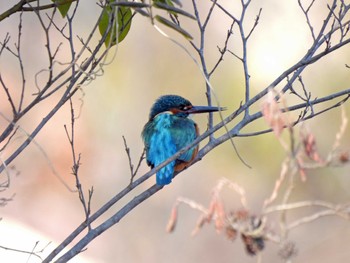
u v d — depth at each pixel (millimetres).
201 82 17797
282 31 17344
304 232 15086
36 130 4926
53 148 18500
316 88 15953
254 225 6934
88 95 18656
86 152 18547
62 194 18203
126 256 16531
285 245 6961
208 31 18219
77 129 18672
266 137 15500
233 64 17203
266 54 17188
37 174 18172
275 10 17547
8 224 16234
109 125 18672
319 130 15555
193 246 16328
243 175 16047
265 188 15727
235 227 6926
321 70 16062
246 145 15781
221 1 18328
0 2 21234
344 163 6598
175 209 7309
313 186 15039
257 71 16891
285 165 6855
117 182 18234
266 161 15711
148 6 4535
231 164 16141
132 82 18656
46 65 19703
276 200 15266
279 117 4320
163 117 7094
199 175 16891
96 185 18219
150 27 18609
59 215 17859
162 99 7449
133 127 18609
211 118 6277
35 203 17859
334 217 15062
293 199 15125
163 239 16688
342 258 14797
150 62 18609
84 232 17016
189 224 16812
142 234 16781
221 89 16734
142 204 17078
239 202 15922
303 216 15125
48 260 5086
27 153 18234
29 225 17172
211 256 16297
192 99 17844
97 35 19312
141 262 16531
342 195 14914
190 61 18141
